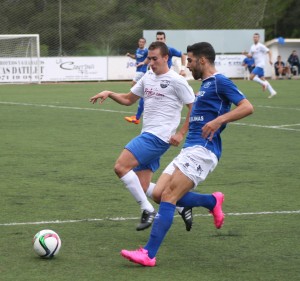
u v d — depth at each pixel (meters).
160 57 10.23
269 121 24.66
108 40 61.22
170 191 8.39
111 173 14.58
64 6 60.91
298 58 55.56
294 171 15.02
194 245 9.23
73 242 9.30
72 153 17.28
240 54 53.88
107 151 17.66
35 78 47.66
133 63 50.88
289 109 29.09
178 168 8.45
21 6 60.25
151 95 10.30
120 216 10.83
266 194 12.63
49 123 23.81
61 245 9.13
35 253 8.73
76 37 61.00
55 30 60.28
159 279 7.77
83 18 60.94
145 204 9.88
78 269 8.10
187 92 10.19
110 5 62.31
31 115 26.44
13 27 60.06
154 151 10.17
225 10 65.19
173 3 65.00
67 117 25.81
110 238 9.55
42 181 13.64
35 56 47.53
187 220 9.53
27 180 13.73
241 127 22.95
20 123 23.77
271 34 70.62
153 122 10.27
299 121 24.69
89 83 48.06
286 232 9.91
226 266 8.29
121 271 8.05
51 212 11.02
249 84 47.00
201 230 10.03
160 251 8.94
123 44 61.78
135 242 9.35
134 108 29.48
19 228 9.98
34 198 12.06
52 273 7.93
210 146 8.48
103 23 61.84
